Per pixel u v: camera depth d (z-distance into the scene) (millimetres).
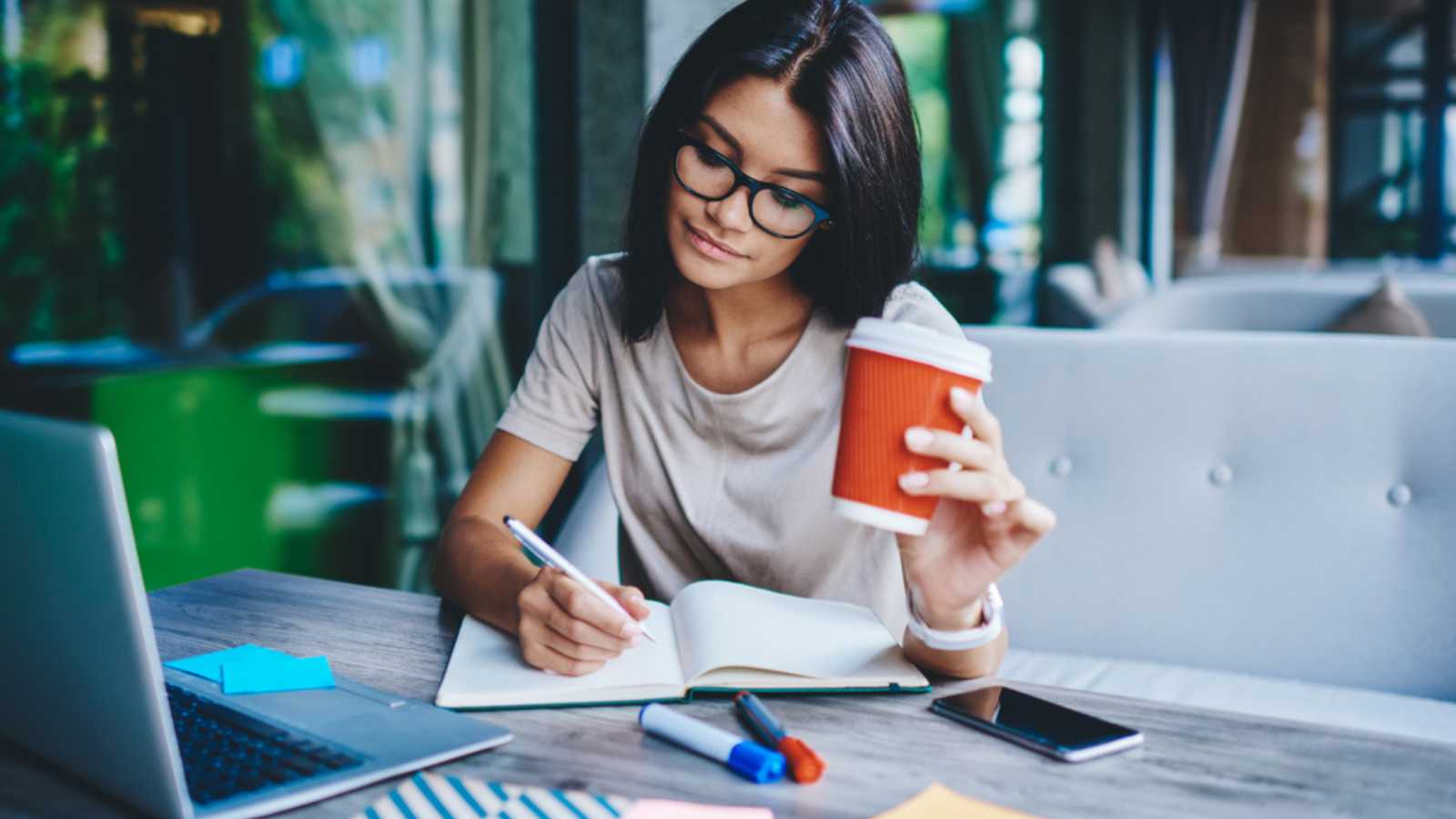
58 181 2332
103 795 697
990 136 6879
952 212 6699
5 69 2223
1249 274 8531
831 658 928
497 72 3006
